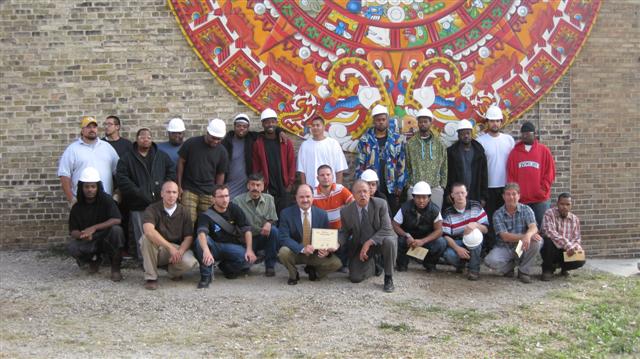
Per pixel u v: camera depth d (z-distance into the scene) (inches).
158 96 382.9
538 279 344.2
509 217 344.2
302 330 259.4
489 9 402.0
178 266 311.4
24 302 286.7
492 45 402.9
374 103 393.4
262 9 385.7
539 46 407.5
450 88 399.2
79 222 326.3
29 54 378.9
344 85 391.5
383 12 393.7
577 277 350.6
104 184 351.3
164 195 310.5
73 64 380.2
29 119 379.9
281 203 362.9
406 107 395.9
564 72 410.6
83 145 350.6
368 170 338.6
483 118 402.3
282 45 387.5
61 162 350.3
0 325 258.5
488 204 382.3
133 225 347.3
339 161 367.6
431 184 367.9
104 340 245.4
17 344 239.1
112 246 317.4
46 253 375.6
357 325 266.1
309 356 233.6
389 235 314.7
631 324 277.3
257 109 386.0
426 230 344.8
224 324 265.0
